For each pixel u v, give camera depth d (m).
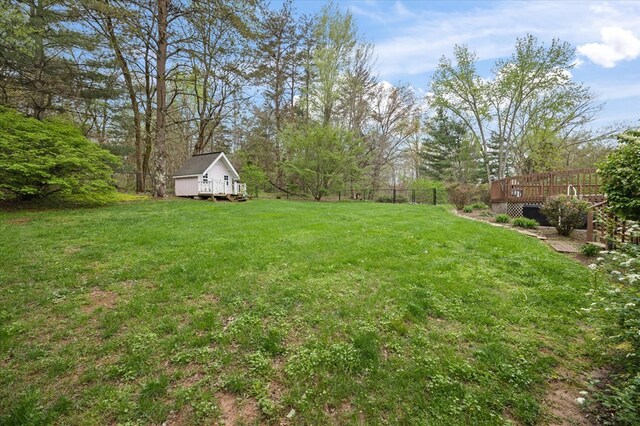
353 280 4.41
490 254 5.84
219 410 2.14
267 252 5.66
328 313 3.46
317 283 4.27
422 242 6.67
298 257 5.38
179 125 25.06
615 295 2.54
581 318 3.46
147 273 4.54
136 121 18.94
